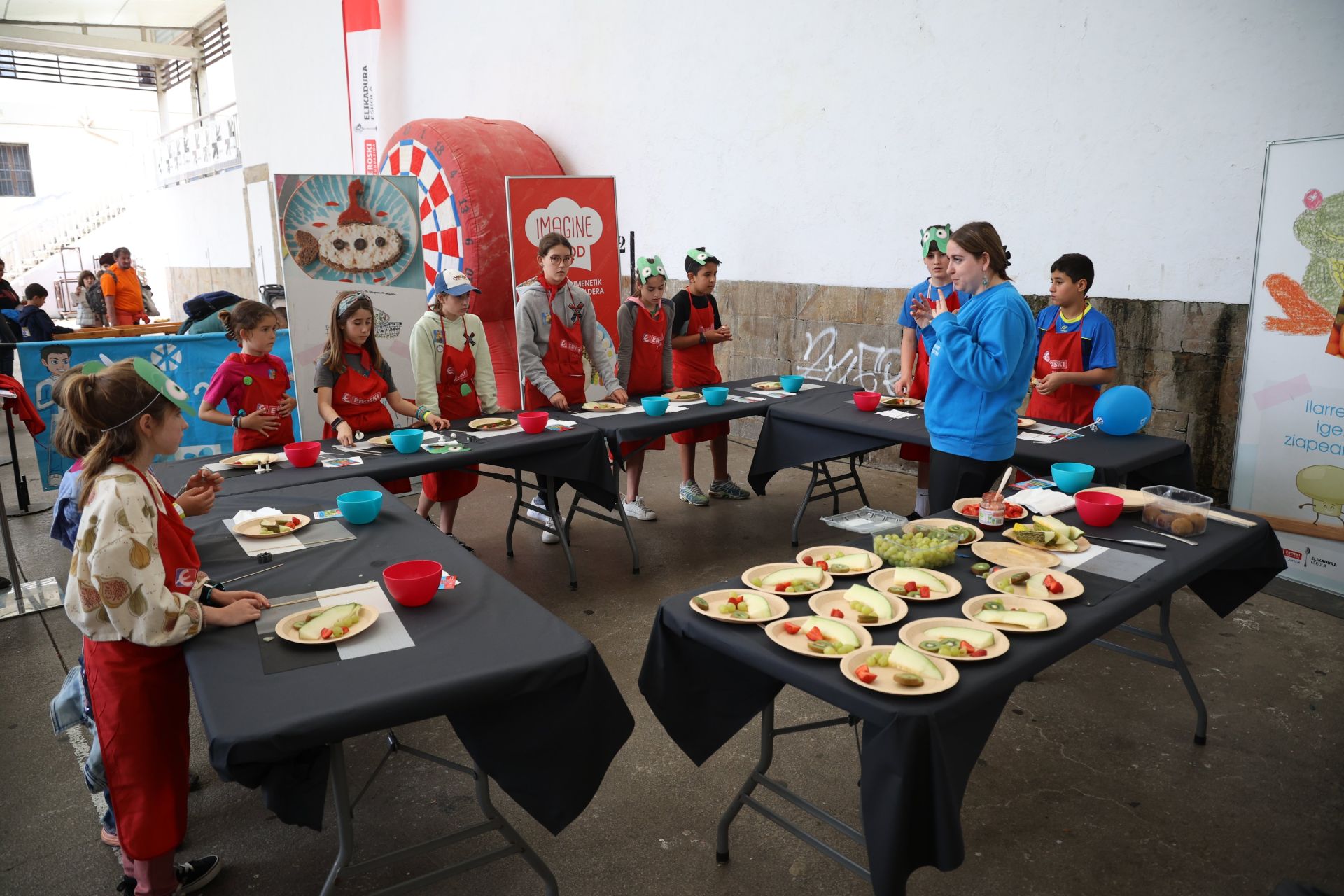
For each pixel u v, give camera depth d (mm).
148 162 19359
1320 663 3258
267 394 3629
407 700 1585
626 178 7590
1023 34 4848
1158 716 2930
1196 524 2398
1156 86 4352
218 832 2387
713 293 6992
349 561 2291
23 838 2377
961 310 2979
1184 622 3627
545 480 4246
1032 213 4977
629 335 4801
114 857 2299
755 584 2131
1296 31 3846
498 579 2168
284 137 12602
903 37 5418
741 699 2059
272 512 2633
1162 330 4477
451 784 2607
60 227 20922
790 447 4305
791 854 2285
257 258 14250
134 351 5684
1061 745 2770
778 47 6141
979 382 2885
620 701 1861
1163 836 2326
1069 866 2217
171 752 1907
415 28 9680
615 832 2385
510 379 7945
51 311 20875
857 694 1593
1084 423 3863
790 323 6477
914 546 2242
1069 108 4715
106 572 1721
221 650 1778
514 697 1700
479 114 9086
